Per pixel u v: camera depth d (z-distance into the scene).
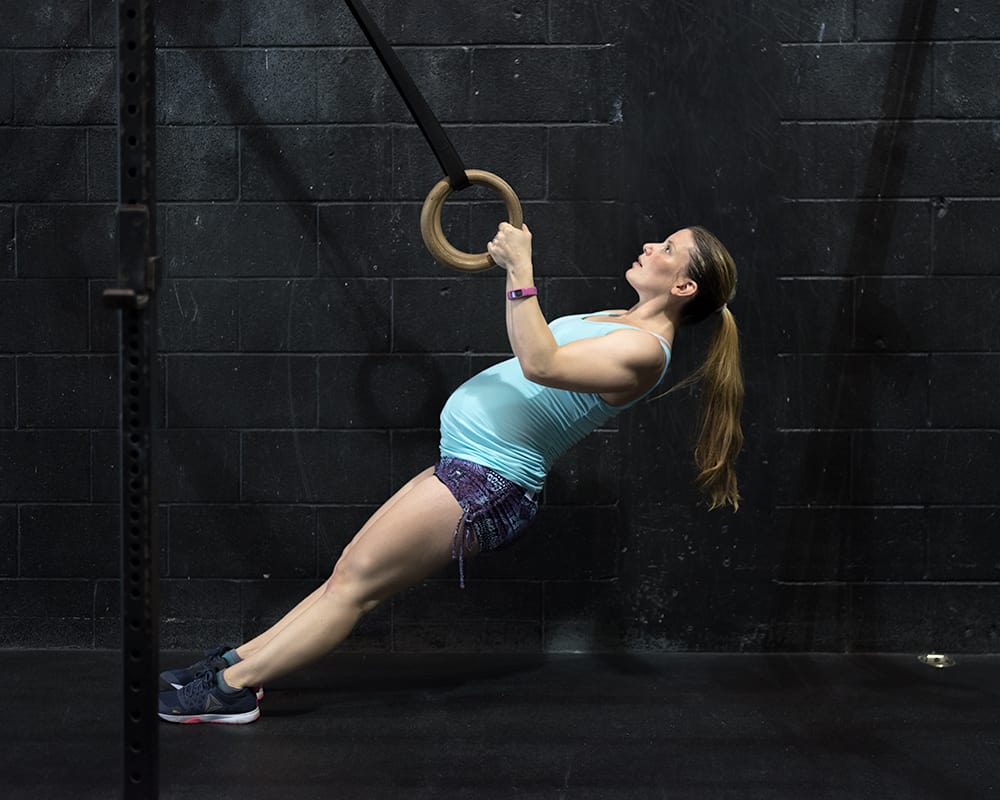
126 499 1.92
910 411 3.35
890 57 3.27
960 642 3.39
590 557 3.39
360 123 3.31
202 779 2.48
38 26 3.29
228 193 3.33
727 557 3.38
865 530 3.38
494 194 3.32
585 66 3.29
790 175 3.30
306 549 3.39
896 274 3.32
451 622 3.40
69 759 2.58
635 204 3.31
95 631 3.41
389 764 2.57
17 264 3.35
